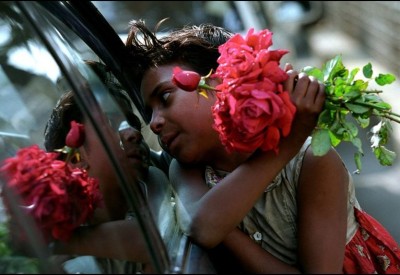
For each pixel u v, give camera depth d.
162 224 1.78
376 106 1.81
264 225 2.02
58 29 1.88
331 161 1.94
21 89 1.96
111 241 1.67
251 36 1.78
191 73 1.81
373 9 8.27
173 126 2.11
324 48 8.49
